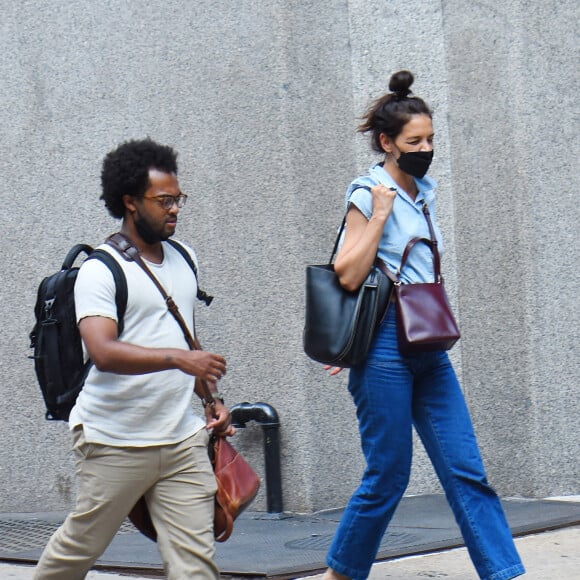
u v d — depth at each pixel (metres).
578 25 27.44
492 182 26.73
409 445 15.77
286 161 24.95
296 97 25.09
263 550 20.66
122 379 13.57
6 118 29.19
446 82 26.84
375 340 15.67
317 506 24.75
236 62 25.70
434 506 24.86
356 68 26.73
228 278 25.77
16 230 28.97
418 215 16.12
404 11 26.94
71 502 27.94
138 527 14.55
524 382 26.42
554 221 26.77
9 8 29.17
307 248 24.97
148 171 13.71
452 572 18.31
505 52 26.56
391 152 16.06
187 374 13.47
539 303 26.47
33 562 21.19
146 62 27.14
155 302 13.63
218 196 25.94
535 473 26.28
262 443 25.11
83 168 28.14
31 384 28.56
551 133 26.78
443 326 15.50
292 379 24.86
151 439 13.59
